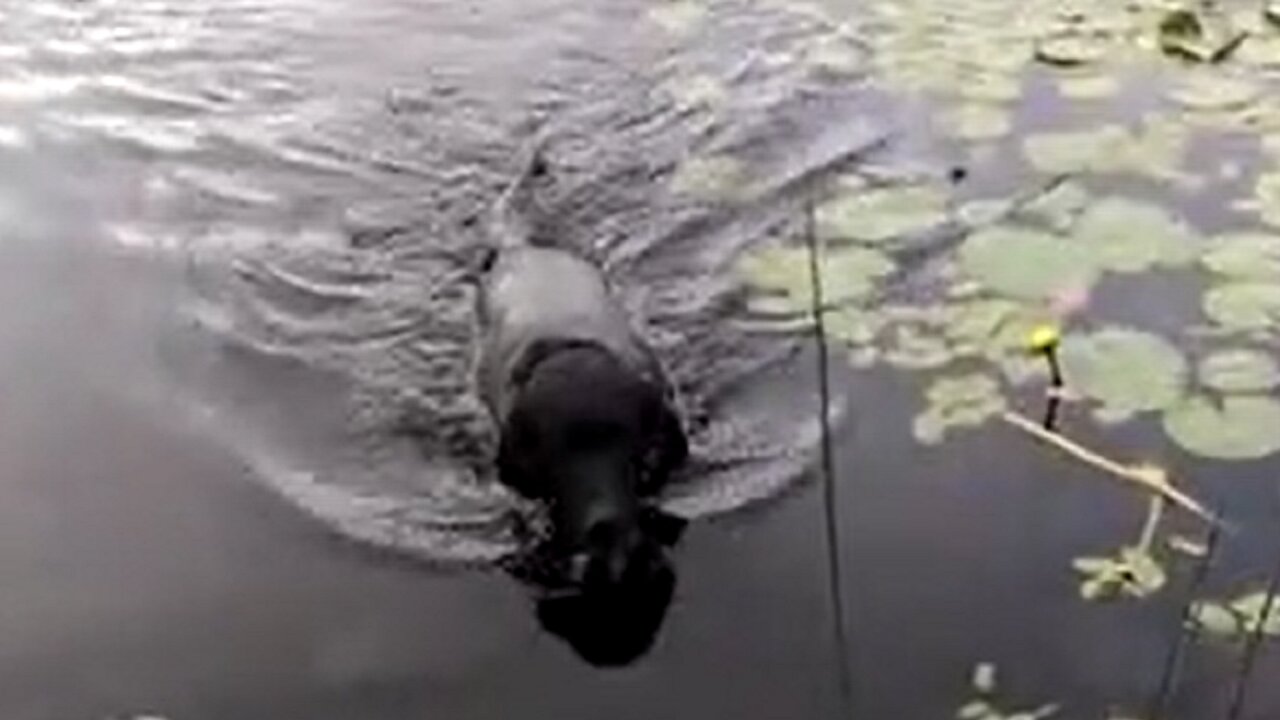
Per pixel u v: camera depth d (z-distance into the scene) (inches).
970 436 99.6
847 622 89.0
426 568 93.4
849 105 128.5
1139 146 121.5
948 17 138.6
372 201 121.8
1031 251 112.3
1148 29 135.1
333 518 96.6
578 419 94.7
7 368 108.0
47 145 128.7
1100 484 95.8
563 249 113.7
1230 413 99.3
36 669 88.0
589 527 91.5
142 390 106.1
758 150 124.5
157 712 85.4
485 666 87.6
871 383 103.5
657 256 114.5
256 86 134.5
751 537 94.0
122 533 96.1
